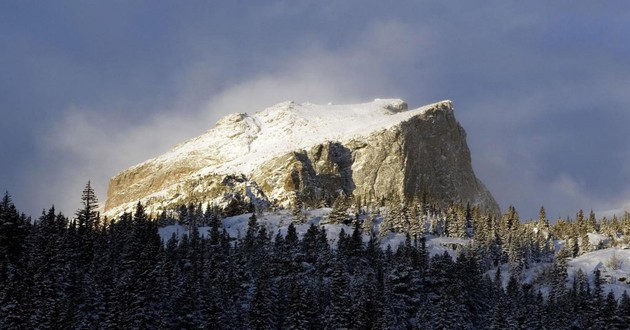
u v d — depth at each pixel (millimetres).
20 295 119312
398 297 159625
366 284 148000
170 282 145625
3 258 140375
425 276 168750
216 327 134750
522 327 147625
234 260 170375
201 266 161250
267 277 156500
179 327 132875
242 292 156875
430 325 148500
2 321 114125
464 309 156125
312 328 136750
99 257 156375
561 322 159375
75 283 137875
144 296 132500
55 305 121125
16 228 149625
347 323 134625
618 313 160875
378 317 136750
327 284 163375
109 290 133750
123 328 123500
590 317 162000
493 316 149375
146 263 144500
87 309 131250
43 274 130125
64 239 150625
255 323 136500
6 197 156500
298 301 137500
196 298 136500
